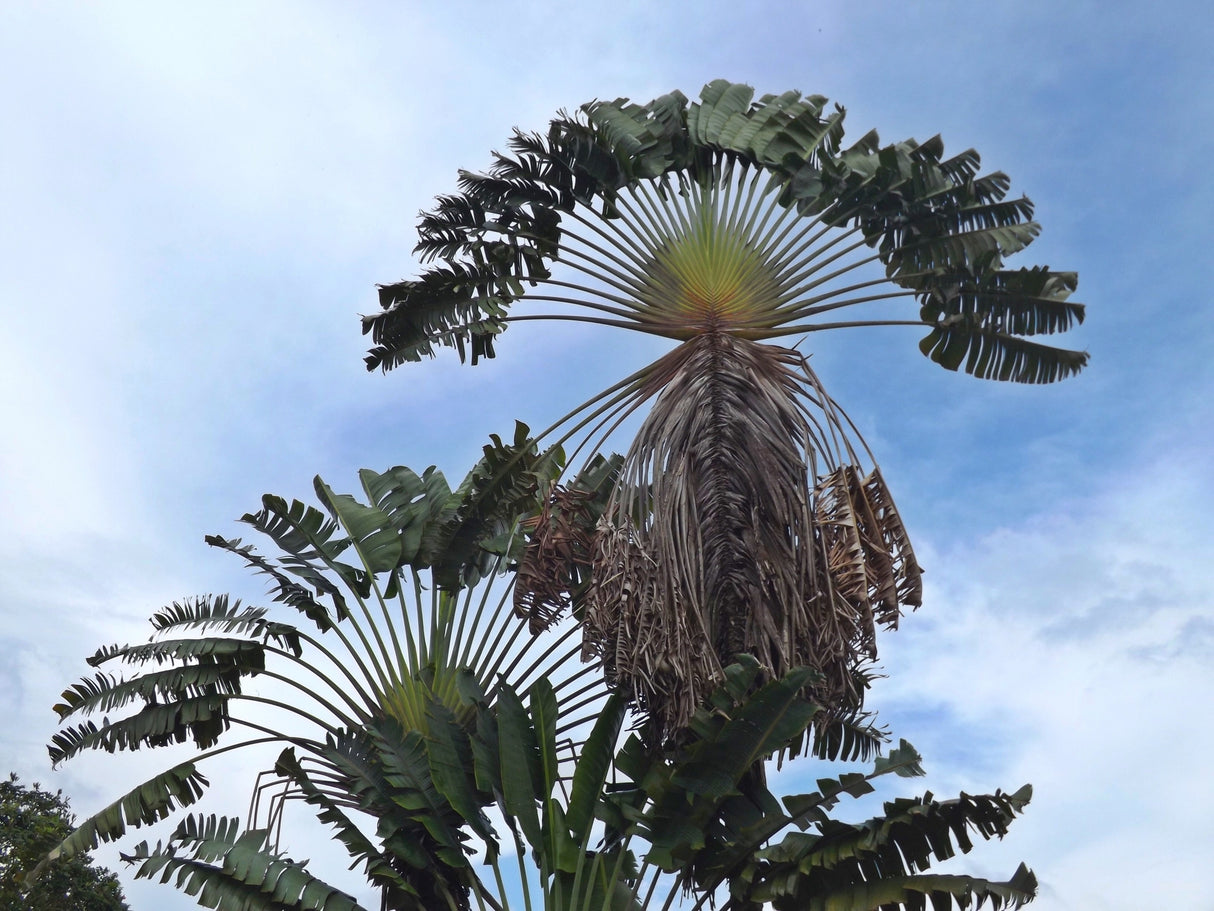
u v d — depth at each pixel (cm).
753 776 941
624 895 988
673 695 862
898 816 817
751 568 894
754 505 898
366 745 1038
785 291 998
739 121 1094
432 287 1085
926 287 1027
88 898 1561
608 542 907
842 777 848
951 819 805
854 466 918
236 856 934
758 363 973
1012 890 741
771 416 932
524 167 1084
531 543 993
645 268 1013
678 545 884
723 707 842
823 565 873
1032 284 984
